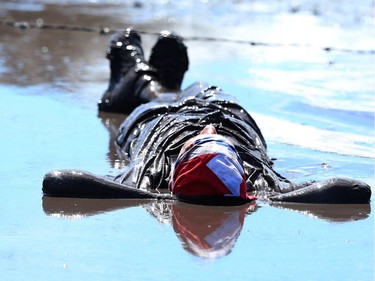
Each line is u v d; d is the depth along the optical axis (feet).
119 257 28.84
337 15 99.30
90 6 109.40
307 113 55.31
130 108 54.85
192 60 72.90
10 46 79.30
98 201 36.09
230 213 34.42
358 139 49.19
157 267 27.89
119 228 32.24
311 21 94.99
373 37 83.87
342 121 53.31
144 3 113.29
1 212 34.42
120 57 56.49
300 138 49.24
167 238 30.99
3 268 27.86
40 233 31.55
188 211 34.65
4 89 61.52
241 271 27.55
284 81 64.49
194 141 36.70
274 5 108.78
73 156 44.50
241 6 108.88
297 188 37.81
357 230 32.22
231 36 85.40
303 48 78.13
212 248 29.84
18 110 55.26
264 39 83.30
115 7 108.78
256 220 33.42
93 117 54.08
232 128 41.22
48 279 26.91
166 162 39.01
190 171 35.83
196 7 108.78
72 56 75.56
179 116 41.75
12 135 48.85
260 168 39.01
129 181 38.60
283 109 56.34
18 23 83.82
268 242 30.58
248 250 29.63
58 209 34.86
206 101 44.60
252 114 54.95
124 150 44.91
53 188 36.60
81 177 36.68
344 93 60.54
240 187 35.70
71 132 50.03
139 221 33.17
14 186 38.55
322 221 33.40
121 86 55.31
